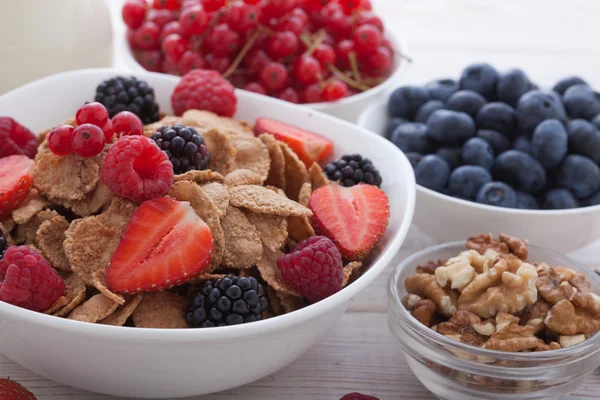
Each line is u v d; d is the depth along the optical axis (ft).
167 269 1.38
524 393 1.42
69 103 1.69
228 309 1.37
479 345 1.45
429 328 1.46
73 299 1.37
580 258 1.74
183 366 1.34
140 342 1.29
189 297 1.42
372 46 1.95
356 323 1.59
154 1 1.99
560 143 1.72
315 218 1.49
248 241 1.43
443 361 1.42
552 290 1.49
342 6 2.02
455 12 2.85
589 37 2.66
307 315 1.33
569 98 1.82
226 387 1.41
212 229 1.41
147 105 1.64
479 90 1.85
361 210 1.50
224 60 1.91
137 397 1.42
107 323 1.36
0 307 1.31
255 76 1.96
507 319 1.45
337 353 1.54
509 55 2.47
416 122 1.86
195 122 1.59
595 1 3.00
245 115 1.71
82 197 1.45
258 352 1.35
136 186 1.40
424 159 1.75
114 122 1.51
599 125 1.77
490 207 1.64
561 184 1.75
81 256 1.40
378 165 1.60
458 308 1.49
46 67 1.85
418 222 1.72
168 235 1.39
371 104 1.89
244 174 1.51
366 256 1.49
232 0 1.94
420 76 2.29
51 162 1.48
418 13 2.82
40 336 1.32
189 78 1.67
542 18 2.83
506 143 1.79
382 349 1.55
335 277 1.40
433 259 1.57
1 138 1.54
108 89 1.64
